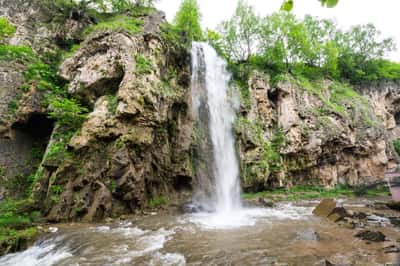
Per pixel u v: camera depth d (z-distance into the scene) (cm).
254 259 668
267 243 822
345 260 649
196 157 2005
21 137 1551
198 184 1936
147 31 1833
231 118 2481
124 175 1351
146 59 1692
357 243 808
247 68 2936
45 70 1739
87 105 1630
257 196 2198
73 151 1348
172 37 2069
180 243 827
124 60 1592
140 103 1512
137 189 1417
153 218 1299
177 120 1950
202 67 2392
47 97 1597
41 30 1944
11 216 1129
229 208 1695
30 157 1545
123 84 1516
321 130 2711
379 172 2950
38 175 1323
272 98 2972
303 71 3412
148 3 2553
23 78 1611
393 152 3142
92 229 1043
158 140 1691
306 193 2425
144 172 1511
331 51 3453
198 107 2188
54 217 1187
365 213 1327
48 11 2053
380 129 3116
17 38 1800
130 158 1427
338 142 2794
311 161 2678
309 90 2958
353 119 3027
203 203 1784
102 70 1622
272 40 3206
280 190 2475
